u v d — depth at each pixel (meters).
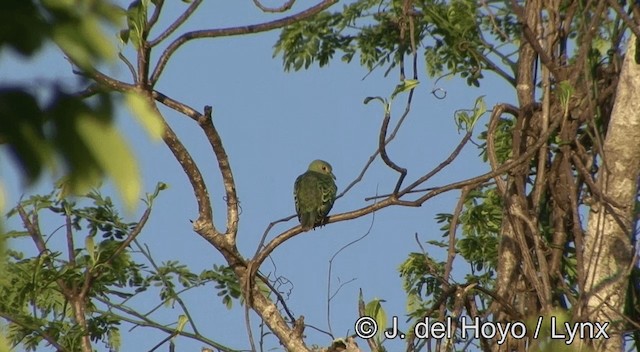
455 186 11.44
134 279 14.80
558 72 12.62
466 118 11.28
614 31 12.82
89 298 14.52
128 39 9.93
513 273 12.22
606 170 11.40
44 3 2.42
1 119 2.36
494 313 12.05
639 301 11.57
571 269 12.99
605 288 11.40
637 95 11.70
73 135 2.38
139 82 10.23
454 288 11.02
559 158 12.34
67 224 14.20
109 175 2.39
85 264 14.21
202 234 11.56
